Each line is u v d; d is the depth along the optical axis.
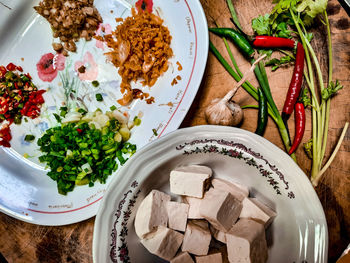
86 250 0.30
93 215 0.30
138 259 0.26
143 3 0.32
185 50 0.30
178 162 0.26
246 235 0.23
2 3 0.32
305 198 0.23
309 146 0.28
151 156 0.24
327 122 0.27
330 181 0.28
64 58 0.34
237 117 0.28
